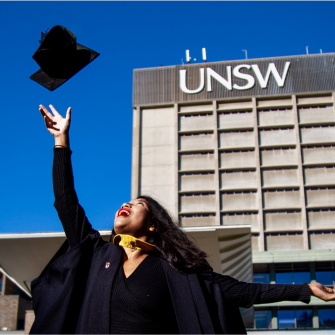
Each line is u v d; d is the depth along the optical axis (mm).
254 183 51344
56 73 2910
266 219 49469
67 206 2680
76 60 2879
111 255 2594
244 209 50031
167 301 2408
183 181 52906
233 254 24516
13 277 26469
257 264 45594
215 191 51438
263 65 56469
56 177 2738
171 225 2887
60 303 2348
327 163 50938
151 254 2688
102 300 2346
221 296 2512
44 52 2795
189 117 56125
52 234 22766
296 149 52062
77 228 2660
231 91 55906
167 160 54250
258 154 52438
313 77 54719
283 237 48531
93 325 2277
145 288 2393
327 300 2594
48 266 2504
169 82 57469
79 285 2463
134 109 57438
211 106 55969
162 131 55812
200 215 50969
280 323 41938
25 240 23109
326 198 49625
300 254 44219
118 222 2791
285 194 50312
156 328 2291
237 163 52625
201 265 2645
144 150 55188
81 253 2529
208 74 56906
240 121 54750
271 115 54500
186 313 2354
